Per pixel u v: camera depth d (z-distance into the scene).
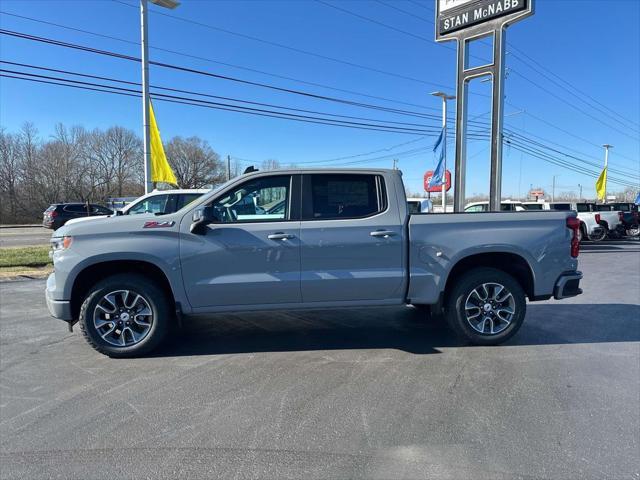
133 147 66.81
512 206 19.69
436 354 4.86
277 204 4.89
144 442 3.10
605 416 3.46
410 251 4.91
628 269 11.81
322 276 4.79
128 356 4.75
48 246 16.53
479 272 5.05
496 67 11.24
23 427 3.31
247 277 4.71
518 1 10.55
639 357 4.79
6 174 54.66
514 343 5.26
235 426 3.31
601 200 43.44
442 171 22.59
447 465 2.81
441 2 12.52
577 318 6.46
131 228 4.61
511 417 3.44
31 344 5.27
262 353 4.91
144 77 14.30
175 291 4.65
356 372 4.35
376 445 3.05
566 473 2.73
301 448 3.01
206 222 4.55
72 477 2.71
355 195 4.98
